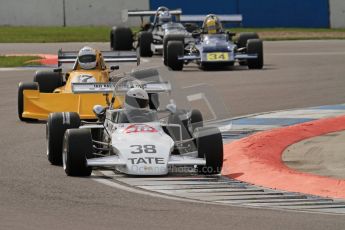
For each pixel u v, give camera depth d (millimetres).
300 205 42188
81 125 54969
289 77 100438
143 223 37156
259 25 175375
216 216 38656
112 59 77125
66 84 72188
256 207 41312
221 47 108250
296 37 155000
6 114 76375
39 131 67188
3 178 48938
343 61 116375
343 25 175125
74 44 144375
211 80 97875
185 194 44625
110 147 50344
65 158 49625
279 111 76688
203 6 173500
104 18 176250
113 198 43125
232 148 58344
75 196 43656
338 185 46594
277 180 48625
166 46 111750
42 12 175625
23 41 148625
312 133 63750
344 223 37188
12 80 100938
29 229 35969
